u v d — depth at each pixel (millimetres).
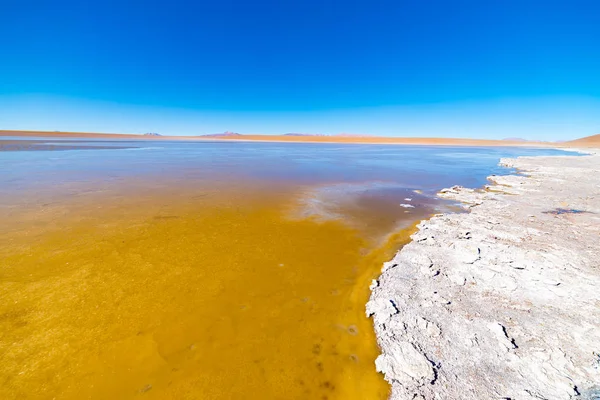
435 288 5805
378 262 7145
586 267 6219
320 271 6637
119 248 7406
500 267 6379
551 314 4930
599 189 14656
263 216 10508
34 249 7172
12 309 4906
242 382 3812
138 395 3582
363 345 4480
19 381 3656
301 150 53125
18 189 13859
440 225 9266
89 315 4855
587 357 4027
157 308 5117
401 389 3691
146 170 21906
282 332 4707
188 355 4184
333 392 3723
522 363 3984
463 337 4477
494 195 13859
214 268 6570
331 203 12625
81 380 3725
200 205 11781
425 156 40719
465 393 3588
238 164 27703
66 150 39781
